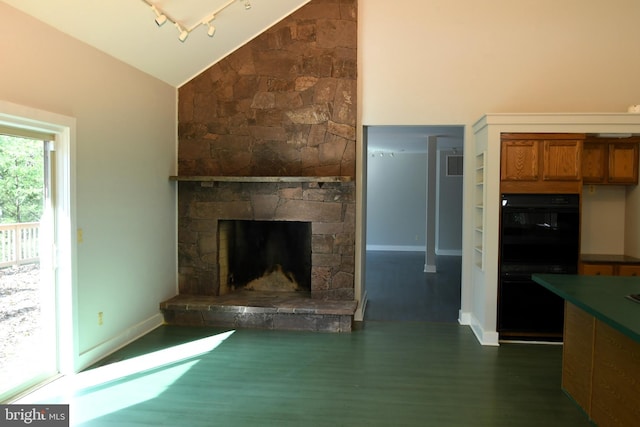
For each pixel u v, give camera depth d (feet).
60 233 11.05
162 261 15.79
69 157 10.99
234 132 16.49
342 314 14.93
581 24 15.33
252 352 13.16
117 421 9.10
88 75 11.67
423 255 35.12
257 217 16.39
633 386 7.75
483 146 14.55
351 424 9.08
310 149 16.21
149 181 14.80
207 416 9.34
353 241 16.08
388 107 16.16
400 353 13.23
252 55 16.33
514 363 12.49
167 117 15.99
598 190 16.17
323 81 16.11
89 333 12.00
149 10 11.58
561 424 9.16
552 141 13.75
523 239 14.02
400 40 16.06
